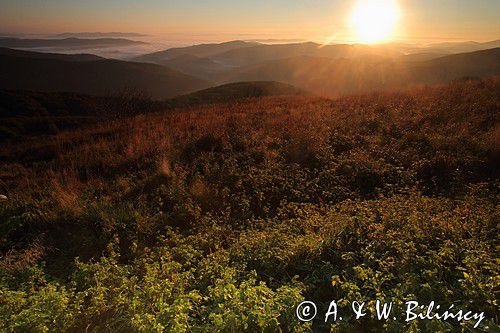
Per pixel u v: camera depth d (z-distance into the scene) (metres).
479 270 4.71
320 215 7.93
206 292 5.13
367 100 18.88
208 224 8.17
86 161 13.52
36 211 9.05
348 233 6.63
